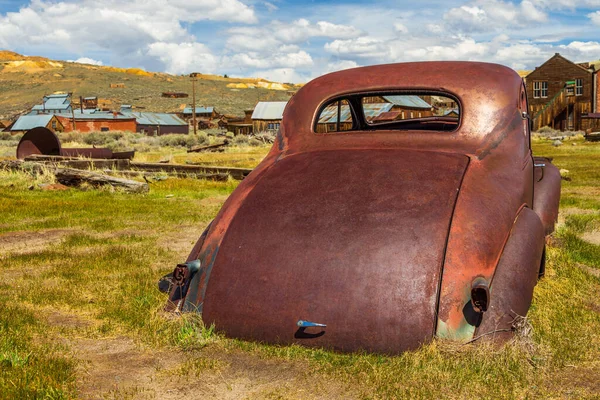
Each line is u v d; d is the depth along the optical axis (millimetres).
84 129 93625
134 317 4156
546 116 61312
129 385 3098
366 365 3242
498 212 3768
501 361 3215
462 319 3350
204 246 4035
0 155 33438
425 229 3545
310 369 3256
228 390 3043
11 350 3484
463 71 4613
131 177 16203
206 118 142250
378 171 3988
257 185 4238
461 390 3000
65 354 3521
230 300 3674
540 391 3010
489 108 4359
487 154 4148
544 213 6031
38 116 90625
